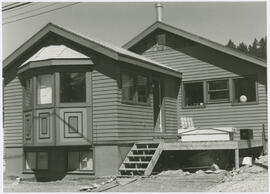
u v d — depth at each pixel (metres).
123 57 13.60
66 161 14.20
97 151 13.69
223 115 17.83
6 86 15.85
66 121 13.77
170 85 18.09
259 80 17.25
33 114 14.29
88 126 13.80
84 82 13.99
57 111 13.77
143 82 15.59
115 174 13.36
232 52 17.48
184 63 18.73
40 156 14.92
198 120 18.23
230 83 17.81
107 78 13.79
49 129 13.84
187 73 18.62
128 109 14.24
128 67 14.43
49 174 14.43
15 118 15.52
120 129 13.68
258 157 16.45
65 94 13.95
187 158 15.48
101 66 13.91
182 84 18.66
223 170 13.66
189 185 11.30
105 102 13.75
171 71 17.48
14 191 12.10
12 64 15.68
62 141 13.70
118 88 13.72
